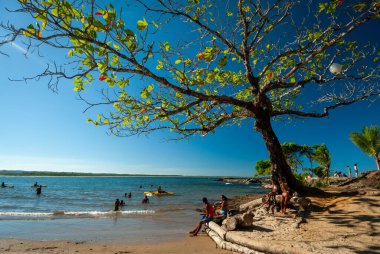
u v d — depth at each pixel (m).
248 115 11.32
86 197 44.19
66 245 9.93
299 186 11.06
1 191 56.66
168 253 8.35
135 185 103.81
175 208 26.94
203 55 7.72
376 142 25.53
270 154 11.18
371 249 5.77
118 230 14.13
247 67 11.02
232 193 54.66
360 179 14.54
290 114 12.28
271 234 7.70
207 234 11.51
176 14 7.98
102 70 6.53
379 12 8.02
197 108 10.55
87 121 8.59
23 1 5.24
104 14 5.61
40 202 35.03
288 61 11.54
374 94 11.16
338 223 7.88
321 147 25.11
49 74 6.15
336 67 8.11
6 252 8.79
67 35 5.86
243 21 10.21
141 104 8.61
